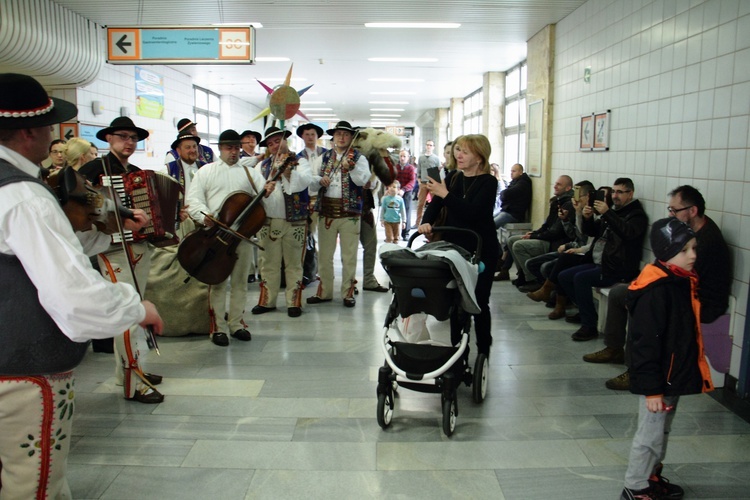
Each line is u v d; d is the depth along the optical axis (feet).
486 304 11.56
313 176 17.28
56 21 20.61
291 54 30.94
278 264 17.66
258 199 14.10
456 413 10.25
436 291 9.89
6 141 5.53
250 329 16.11
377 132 19.13
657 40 14.76
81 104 25.25
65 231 5.37
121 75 29.25
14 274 5.31
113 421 10.49
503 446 9.65
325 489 8.41
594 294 16.10
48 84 23.77
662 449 8.01
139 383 11.41
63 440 5.77
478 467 9.00
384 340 10.64
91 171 10.83
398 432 10.15
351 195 18.04
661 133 14.53
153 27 17.94
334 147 18.25
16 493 5.63
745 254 11.09
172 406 11.14
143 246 11.33
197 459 9.21
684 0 13.43
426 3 20.67
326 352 14.21
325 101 58.44
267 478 8.69
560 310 17.22
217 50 17.98
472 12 21.89
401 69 36.70
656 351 7.40
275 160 15.42
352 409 11.05
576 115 21.04
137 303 5.65
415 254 10.02
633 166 16.19
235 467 8.99
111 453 9.37
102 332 5.35
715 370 11.48
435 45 28.53
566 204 19.99
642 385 7.43
